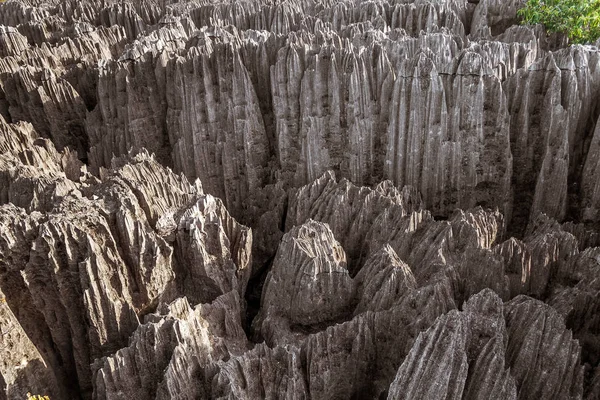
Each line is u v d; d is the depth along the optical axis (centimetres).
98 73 4116
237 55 3444
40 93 4150
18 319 2345
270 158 3800
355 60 3228
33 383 2166
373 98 3325
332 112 3350
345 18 5088
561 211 3117
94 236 2303
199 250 2547
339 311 2534
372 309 2353
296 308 2469
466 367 1709
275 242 3312
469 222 2738
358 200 3028
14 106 4369
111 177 2761
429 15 4650
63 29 5494
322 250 2516
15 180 2838
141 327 2148
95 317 2275
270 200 3559
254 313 3106
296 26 5084
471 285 2412
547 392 1862
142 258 2427
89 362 2458
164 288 2559
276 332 2458
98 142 4156
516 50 3428
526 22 4316
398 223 2811
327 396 2142
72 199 2453
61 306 2364
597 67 3088
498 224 2906
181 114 3656
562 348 1864
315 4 5747
